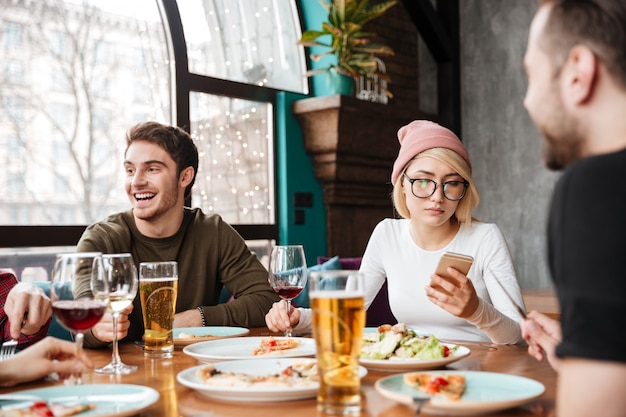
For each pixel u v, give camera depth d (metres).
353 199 4.77
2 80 3.50
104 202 3.87
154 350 1.56
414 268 2.20
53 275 1.22
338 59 4.54
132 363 1.45
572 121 0.83
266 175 4.64
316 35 4.43
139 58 4.04
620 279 0.71
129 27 4.00
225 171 4.44
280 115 4.64
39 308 1.48
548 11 0.85
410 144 2.14
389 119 4.76
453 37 5.56
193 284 2.27
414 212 2.14
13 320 1.46
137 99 4.03
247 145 4.56
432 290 1.57
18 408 1.00
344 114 4.44
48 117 3.66
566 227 0.75
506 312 1.96
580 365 0.72
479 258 2.15
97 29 3.86
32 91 3.60
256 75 4.67
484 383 1.13
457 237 2.18
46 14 3.66
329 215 4.71
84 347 1.70
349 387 1.00
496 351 1.56
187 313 2.00
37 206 3.61
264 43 4.73
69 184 3.73
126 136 2.21
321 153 4.61
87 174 3.81
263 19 4.73
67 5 3.74
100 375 1.32
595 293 0.72
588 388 0.71
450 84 5.54
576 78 0.82
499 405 0.94
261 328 2.05
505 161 5.39
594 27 0.80
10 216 3.52
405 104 5.33
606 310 0.71
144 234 2.23
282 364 1.29
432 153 2.09
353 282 1.00
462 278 1.53
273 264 1.75
